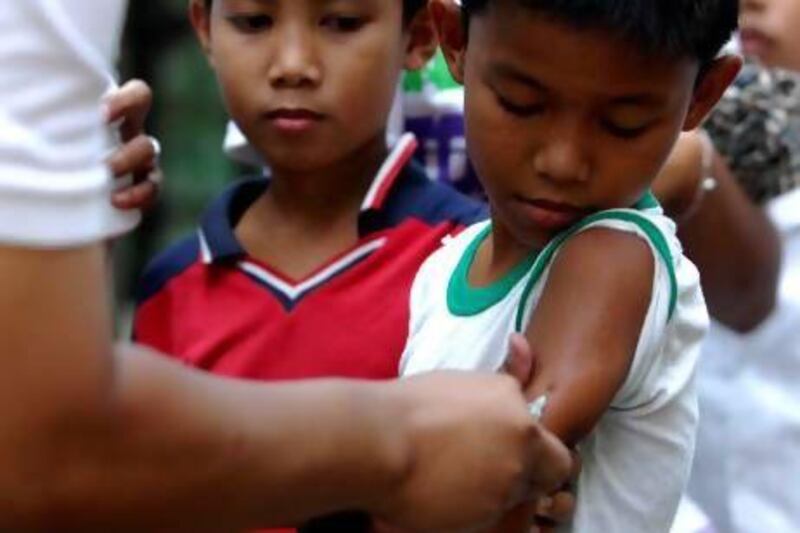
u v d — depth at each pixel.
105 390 1.78
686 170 2.96
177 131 8.84
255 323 3.10
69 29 1.74
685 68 2.25
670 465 2.37
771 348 3.78
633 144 2.25
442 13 2.42
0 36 1.71
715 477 3.90
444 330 2.46
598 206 2.28
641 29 2.17
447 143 3.58
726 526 3.90
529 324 2.27
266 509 1.92
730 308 3.71
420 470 2.01
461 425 2.02
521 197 2.30
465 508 2.02
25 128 1.72
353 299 3.07
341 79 3.04
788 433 3.80
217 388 1.88
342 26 3.05
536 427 2.05
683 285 2.32
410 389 2.03
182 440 1.84
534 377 2.21
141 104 2.63
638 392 2.31
